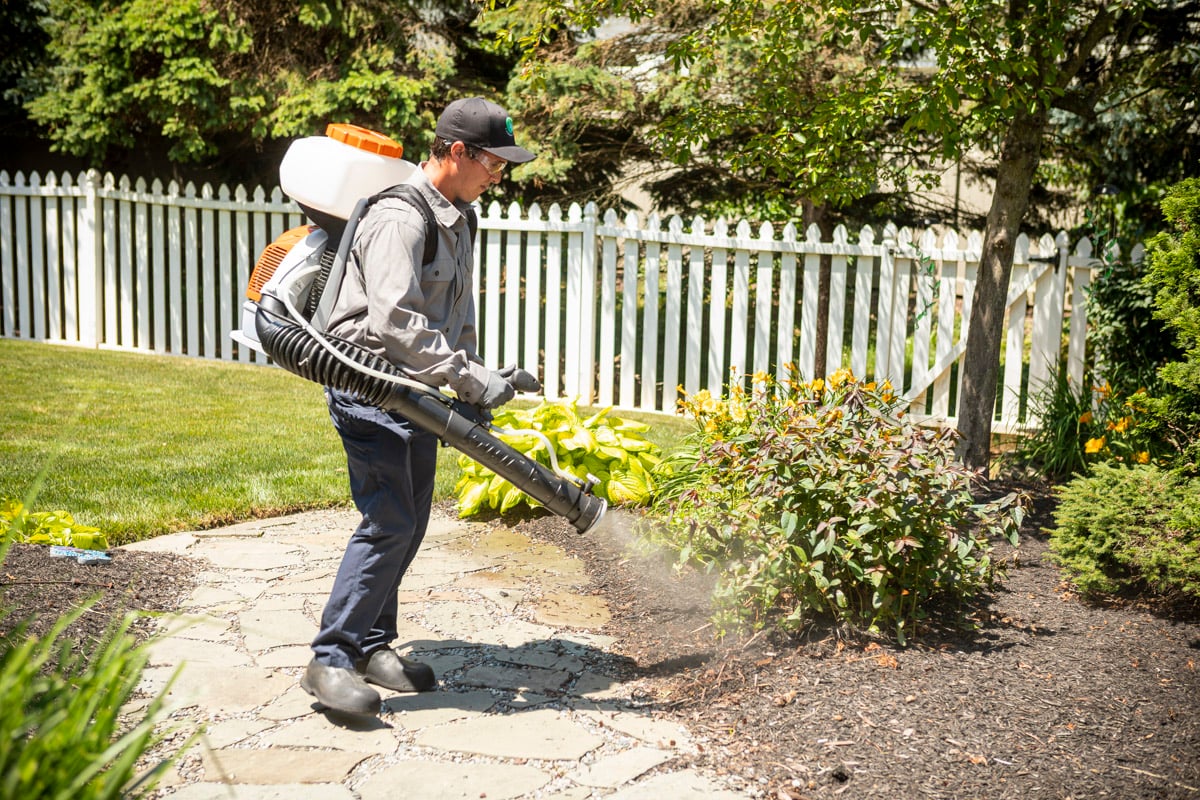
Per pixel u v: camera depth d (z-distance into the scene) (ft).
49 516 14.76
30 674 5.75
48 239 35.58
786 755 9.29
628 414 27.22
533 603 13.74
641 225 27.30
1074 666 11.07
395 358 9.57
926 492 12.06
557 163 32.55
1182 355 20.92
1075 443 19.79
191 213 33.09
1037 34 16.72
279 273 9.98
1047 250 23.30
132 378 28.99
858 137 22.84
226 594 13.44
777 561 11.62
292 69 33.71
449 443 9.89
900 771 8.95
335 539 16.16
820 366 28.30
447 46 37.58
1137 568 13.34
